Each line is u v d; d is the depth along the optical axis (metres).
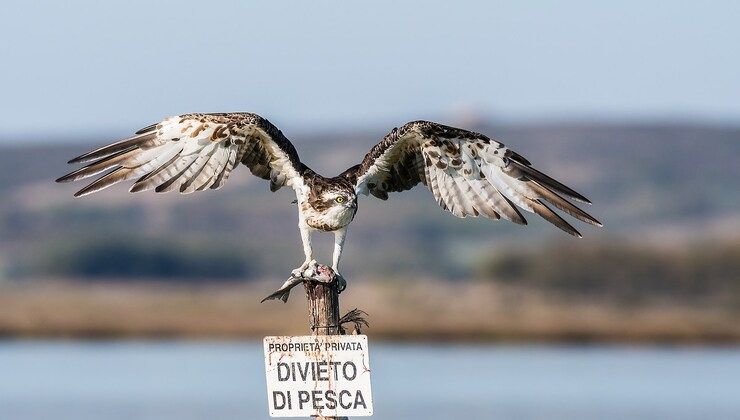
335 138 172.75
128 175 11.50
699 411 31.30
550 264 68.88
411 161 12.17
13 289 79.81
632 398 33.38
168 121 11.62
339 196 11.30
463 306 56.38
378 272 112.12
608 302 61.72
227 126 11.59
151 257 111.56
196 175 11.64
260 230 131.75
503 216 12.00
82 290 81.50
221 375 39.25
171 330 54.06
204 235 125.81
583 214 11.91
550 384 36.72
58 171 151.00
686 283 63.69
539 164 156.88
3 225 128.62
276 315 56.22
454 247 121.44
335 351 9.88
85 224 128.75
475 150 12.02
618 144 161.12
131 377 38.94
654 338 51.19
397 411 31.59
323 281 9.98
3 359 45.16
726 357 45.09
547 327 51.12
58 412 31.75
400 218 130.12
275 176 11.77
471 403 32.50
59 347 49.66
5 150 157.00
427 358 44.31
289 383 9.91
